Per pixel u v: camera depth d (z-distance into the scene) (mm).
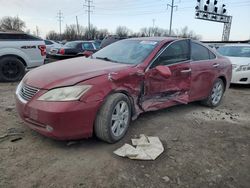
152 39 4742
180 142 3869
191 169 3141
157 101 4367
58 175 2869
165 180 2889
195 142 3908
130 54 4402
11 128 4012
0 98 5871
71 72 3521
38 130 3293
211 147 3771
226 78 5969
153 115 5004
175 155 3451
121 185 2760
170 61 4484
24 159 3148
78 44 14727
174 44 4641
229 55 9477
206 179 2961
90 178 2846
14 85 7652
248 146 3889
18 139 3637
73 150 3410
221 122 4891
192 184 2854
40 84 3303
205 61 5309
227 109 5871
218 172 3117
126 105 3762
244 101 6824
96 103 3297
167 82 4387
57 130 3129
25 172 2893
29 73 3848
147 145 3574
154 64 4176
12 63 8117
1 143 3516
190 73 4828
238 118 5234
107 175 2914
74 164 3094
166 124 4562
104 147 3533
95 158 3244
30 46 8312
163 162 3250
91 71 3551
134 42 4801
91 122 3328
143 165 3150
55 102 3113
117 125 3654
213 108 5828
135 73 3840
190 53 4961
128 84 3729
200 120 4910
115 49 4777
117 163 3160
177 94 4699
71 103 3123
